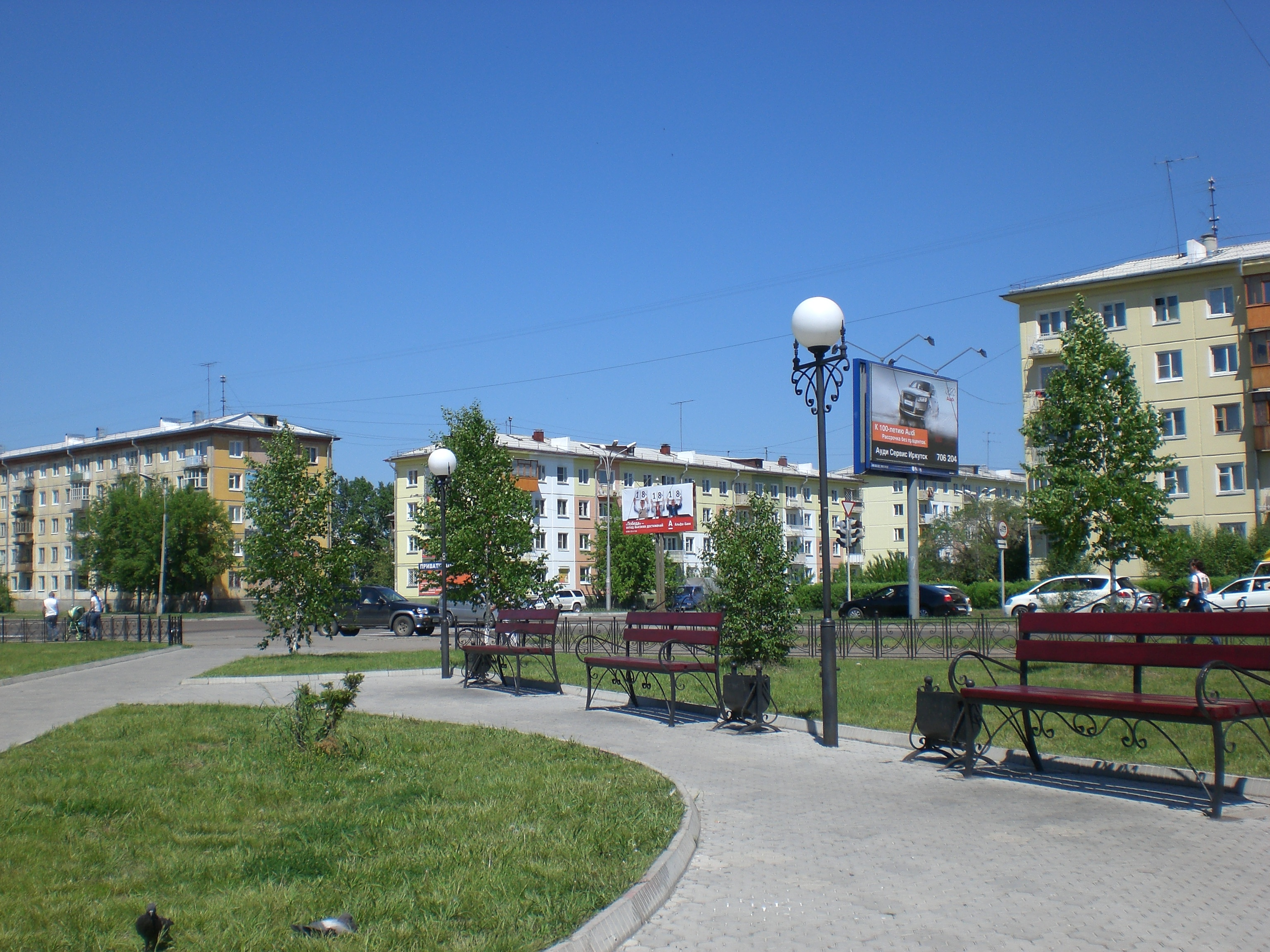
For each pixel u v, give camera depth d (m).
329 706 8.74
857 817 6.68
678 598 35.72
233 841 5.91
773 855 5.82
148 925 4.14
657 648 23.89
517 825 6.18
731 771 8.26
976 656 8.59
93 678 17.28
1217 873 5.34
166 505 74.94
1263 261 47.44
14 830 6.14
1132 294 51.03
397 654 21.23
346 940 4.26
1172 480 49.31
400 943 4.22
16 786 7.36
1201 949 4.29
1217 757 6.56
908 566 37.00
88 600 83.94
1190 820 6.46
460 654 20.86
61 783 7.44
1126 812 6.70
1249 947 4.30
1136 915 4.72
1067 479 21.14
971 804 7.00
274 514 21.56
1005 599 40.12
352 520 22.58
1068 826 6.36
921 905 4.91
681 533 50.44
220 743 9.30
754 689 10.27
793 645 17.81
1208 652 7.10
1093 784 7.60
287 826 6.26
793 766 8.47
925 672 16.23
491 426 24.28
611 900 4.76
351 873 5.23
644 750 9.29
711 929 4.66
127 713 11.55
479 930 4.40
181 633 28.28
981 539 61.84
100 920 4.55
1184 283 49.84
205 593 78.81
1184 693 12.69
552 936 4.30
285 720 9.12
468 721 11.13
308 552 21.73
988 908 4.84
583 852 5.55
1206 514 48.78
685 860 5.67
